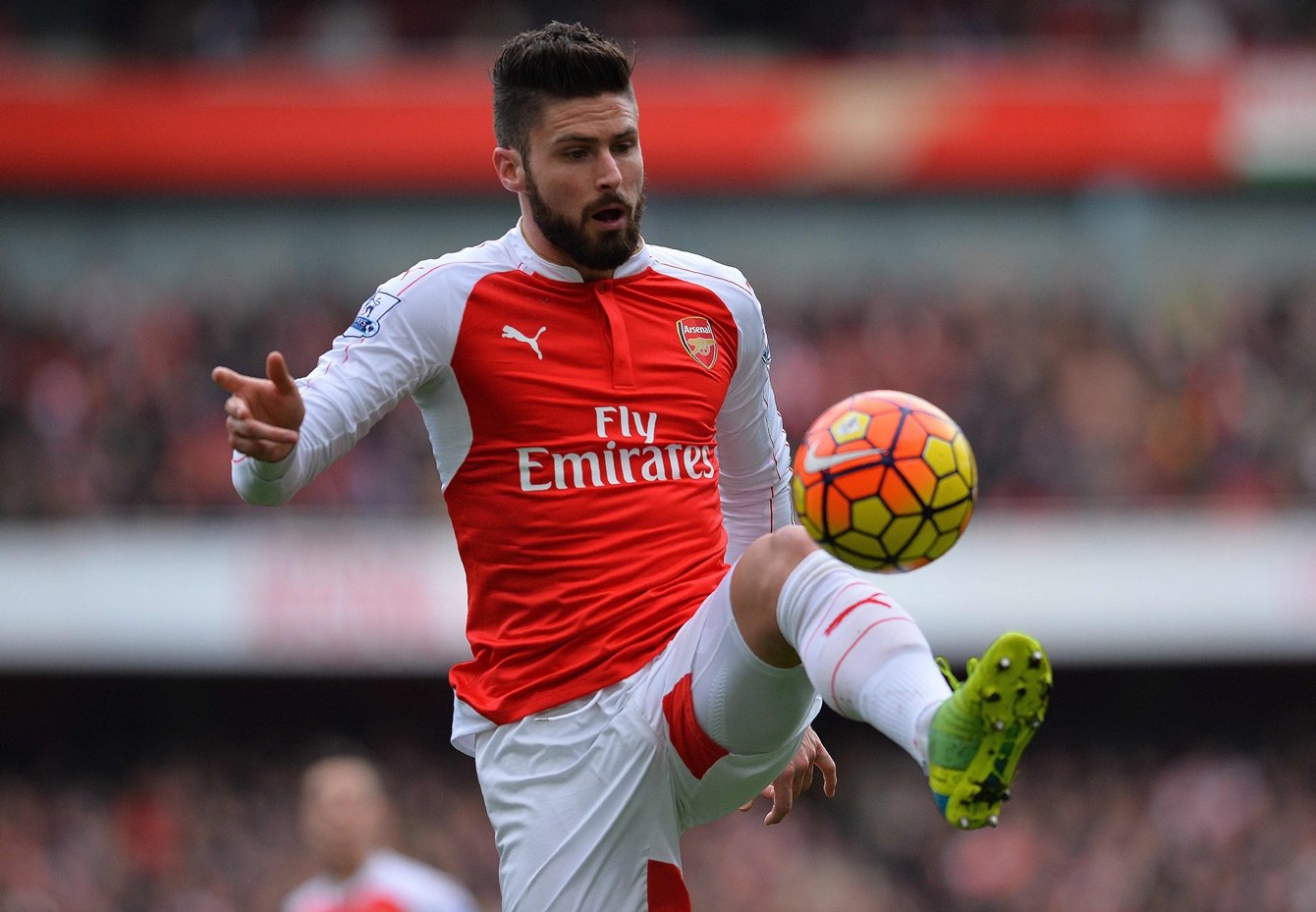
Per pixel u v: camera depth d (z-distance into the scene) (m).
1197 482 55.00
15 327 59.31
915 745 10.70
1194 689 61.94
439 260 13.03
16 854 51.75
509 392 12.72
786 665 11.84
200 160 60.41
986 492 54.72
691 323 13.33
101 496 53.75
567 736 12.58
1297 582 52.34
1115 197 66.00
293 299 62.91
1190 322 61.72
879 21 65.94
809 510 11.12
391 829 50.50
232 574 51.56
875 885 51.59
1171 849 52.59
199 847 52.75
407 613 51.06
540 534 12.68
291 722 61.44
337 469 53.41
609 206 12.48
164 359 57.81
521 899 12.69
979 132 60.81
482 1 66.19
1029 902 50.31
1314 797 54.59
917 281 65.81
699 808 12.83
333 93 60.56
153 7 65.69
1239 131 60.75
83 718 60.72
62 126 60.06
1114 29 65.31
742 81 61.06
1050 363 58.66
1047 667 10.08
